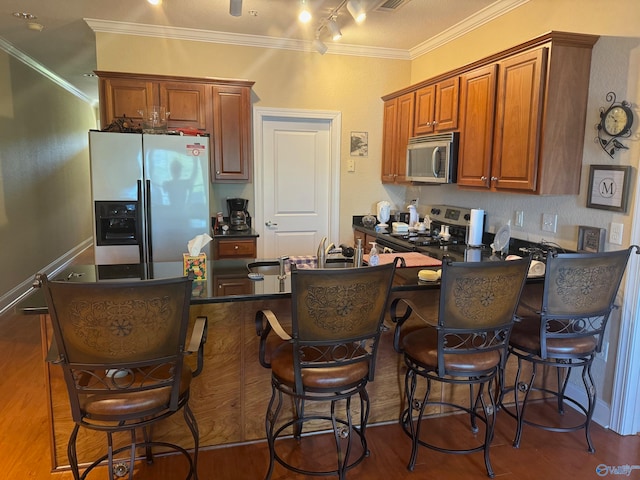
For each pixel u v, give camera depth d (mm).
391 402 2527
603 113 2514
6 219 4551
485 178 3104
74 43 4543
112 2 3408
